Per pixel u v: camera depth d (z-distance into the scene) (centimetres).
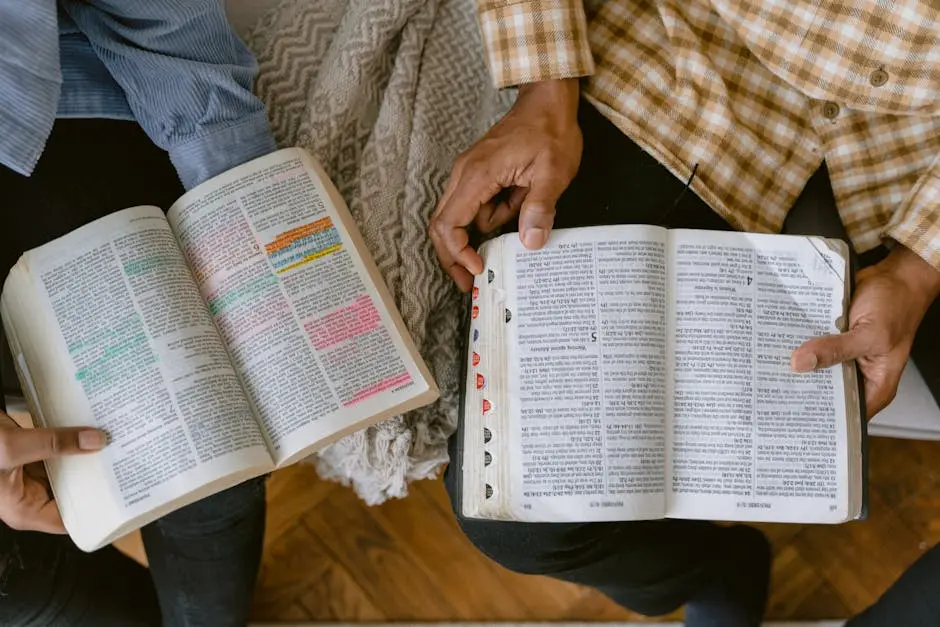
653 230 62
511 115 72
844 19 66
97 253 61
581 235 62
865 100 68
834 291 63
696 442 61
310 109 75
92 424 58
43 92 59
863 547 100
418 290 71
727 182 72
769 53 70
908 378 76
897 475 102
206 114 65
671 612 94
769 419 61
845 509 61
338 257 63
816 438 61
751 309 62
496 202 74
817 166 73
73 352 60
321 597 98
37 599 71
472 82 82
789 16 68
